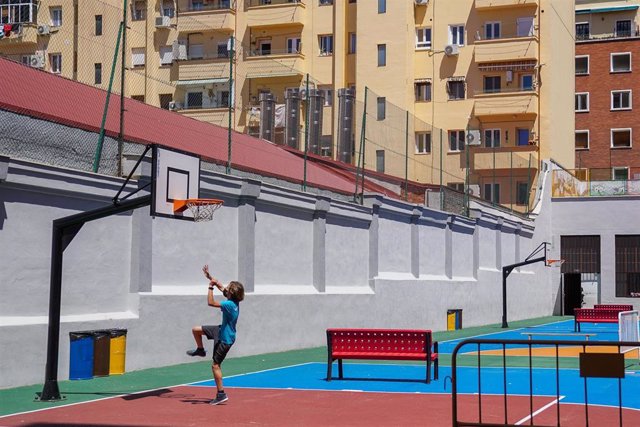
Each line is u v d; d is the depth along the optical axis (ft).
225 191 85.20
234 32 205.26
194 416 49.14
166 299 76.23
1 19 82.12
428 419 48.55
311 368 77.10
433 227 137.28
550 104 198.70
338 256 108.47
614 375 40.04
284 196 95.45
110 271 71.36
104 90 84.84
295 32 206.80
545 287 196.44
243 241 88.38
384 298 117.80
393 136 127.75
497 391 61.77
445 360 86.48
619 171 276.00
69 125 69.67
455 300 142.92
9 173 60.90
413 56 204.64
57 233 55.26
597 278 197.67
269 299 91.66
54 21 82.12
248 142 110.42
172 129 92.84
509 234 173.37
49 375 55.11
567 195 203.31
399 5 200.23
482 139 198.49
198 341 55.31
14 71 78.23
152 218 75.61
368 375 72.13
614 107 278.26
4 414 49.34
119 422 46.88
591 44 280.92
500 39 197.36
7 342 60.08
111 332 68.74
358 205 112.37
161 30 168.76
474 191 159.33
